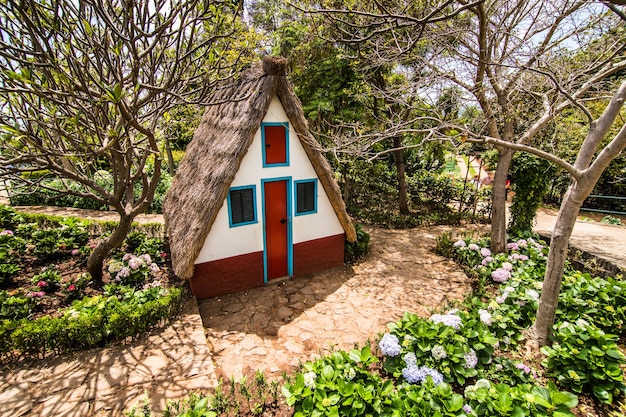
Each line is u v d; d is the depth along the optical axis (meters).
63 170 3.82
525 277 5.26
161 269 6.20
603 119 3.38
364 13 2.94
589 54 5.59
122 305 4.34
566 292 4.45
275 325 4.73
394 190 13.32
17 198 10.48
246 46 4.43
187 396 3.29
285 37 9.02
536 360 3.82
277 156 5.55
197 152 6.76
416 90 5.39
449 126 4.31
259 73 5.47
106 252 5.18
